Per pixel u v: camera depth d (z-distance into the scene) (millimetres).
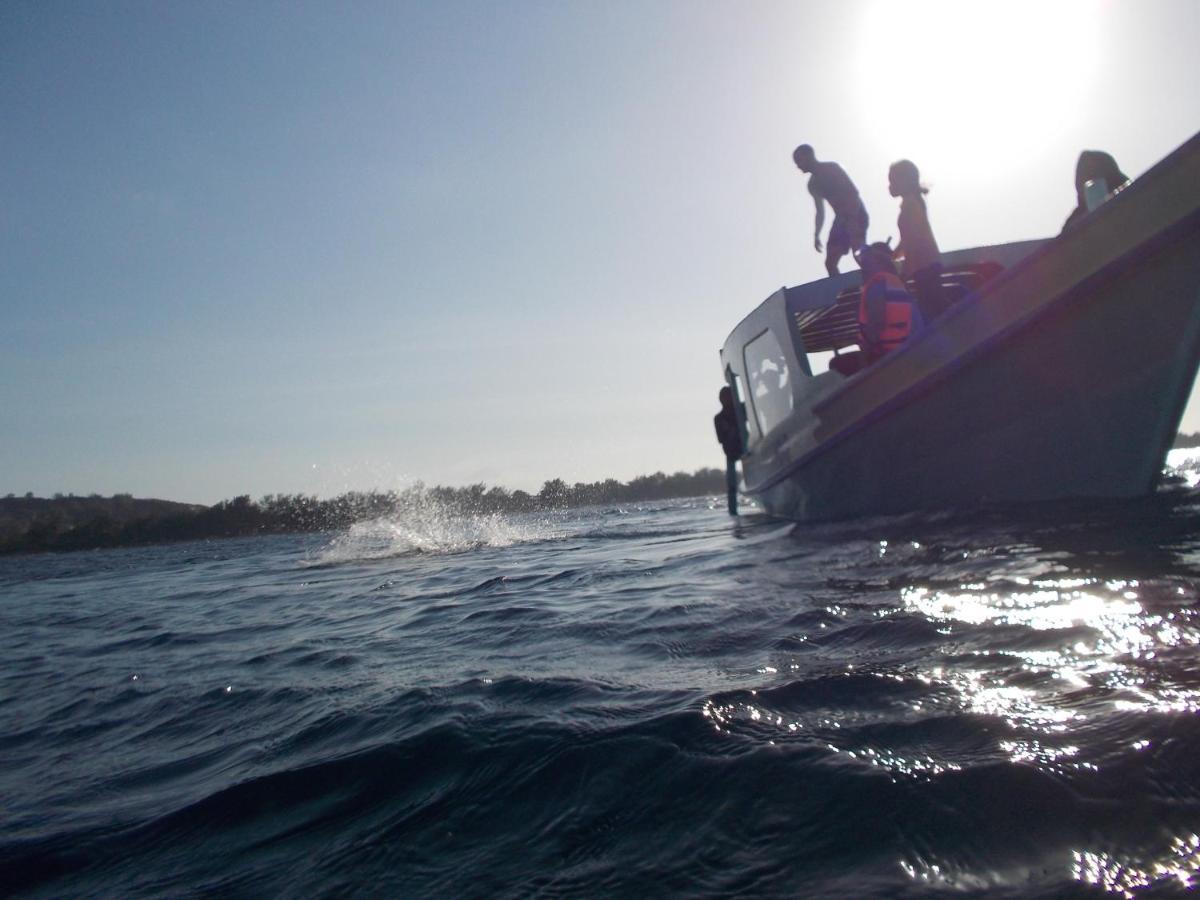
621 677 3359
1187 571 3727
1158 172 5316
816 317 10391
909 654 3094
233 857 2217
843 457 7742
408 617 6094
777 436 9219
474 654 4344
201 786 2812
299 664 4773
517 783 2361
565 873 1863
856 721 2453
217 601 9180
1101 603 3391
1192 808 1752
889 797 1958
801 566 5691
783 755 2260
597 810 2131
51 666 5945
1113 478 6086
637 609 5008
